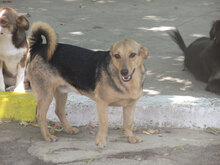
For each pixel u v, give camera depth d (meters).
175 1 23.88
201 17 20.20
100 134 8.90
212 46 12.76
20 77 11.52
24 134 9.60
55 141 9.20
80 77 8.98
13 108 10.51
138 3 23.30
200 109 10.14
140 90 8.74
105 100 8.68
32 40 9.39
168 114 10.23
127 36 17.02
